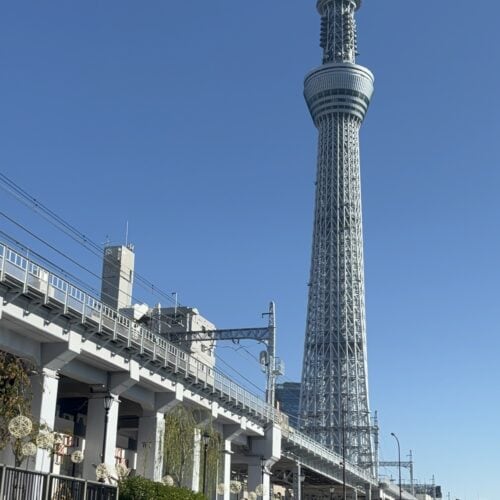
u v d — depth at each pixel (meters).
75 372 51.78
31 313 44.19
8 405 35.84
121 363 54.06
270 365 85.12
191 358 64.50
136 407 65.75
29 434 37.72
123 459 72.81
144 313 98.88
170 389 61.38
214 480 68.00
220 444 74.56
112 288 96.88
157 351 58.03
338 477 122.50
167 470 62.53
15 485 26.92
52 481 28.88
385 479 162.12
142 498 42.38
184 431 63.22
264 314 86.19
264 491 82.44
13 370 38.25
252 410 77.94
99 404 55.06
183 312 117.62
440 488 156.88
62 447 55.06
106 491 32.66
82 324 48.41
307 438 101.19
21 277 42.47
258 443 83.75
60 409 63.84
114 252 98.56
